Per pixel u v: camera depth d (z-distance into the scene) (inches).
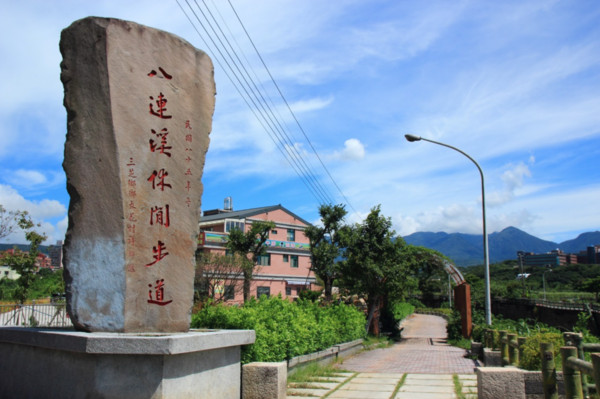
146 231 255.1
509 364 382.3
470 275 2347.4
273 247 1630.2
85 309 244.1
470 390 332.8
